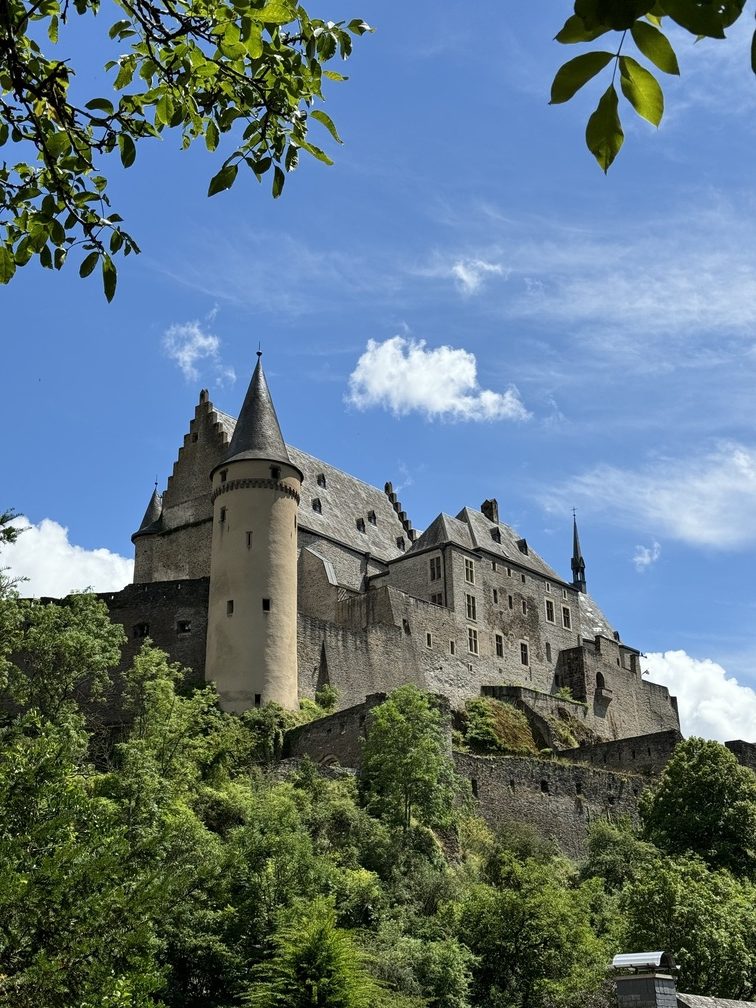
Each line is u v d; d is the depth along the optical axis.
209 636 72.56
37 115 12.44
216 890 41.56
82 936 20.28
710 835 60.97
